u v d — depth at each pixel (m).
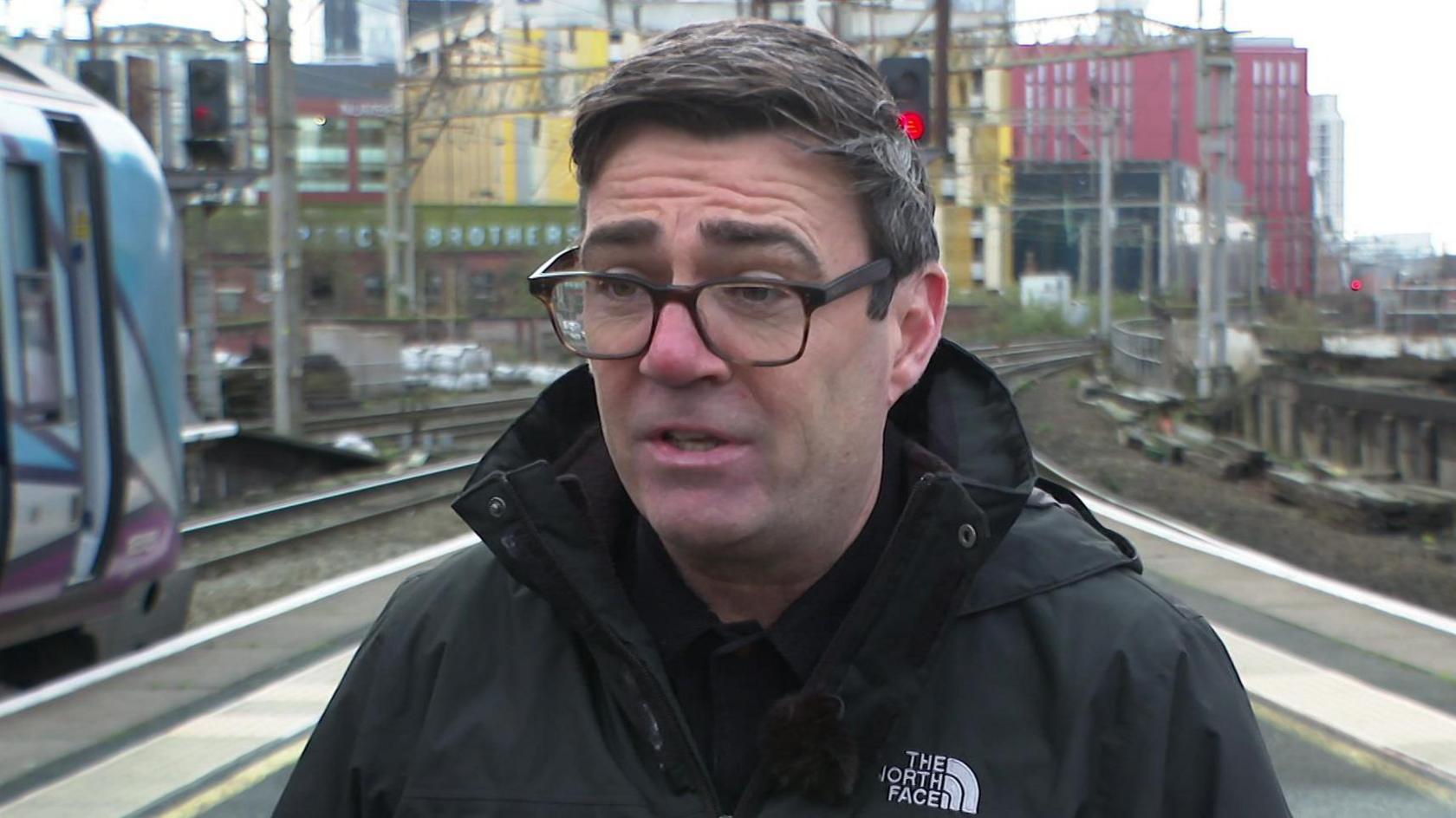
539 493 1.69
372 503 16.95
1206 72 28.72
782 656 1.69
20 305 7.10
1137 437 26.44
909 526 1.61
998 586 1.65
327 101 53.94
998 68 28.59
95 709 5.92
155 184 8.30
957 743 1.60
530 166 60.25
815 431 1.62
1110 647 1.61
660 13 40.22
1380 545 16.84
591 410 1.97
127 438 7.91
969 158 50.97
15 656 8.16
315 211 48.78
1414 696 5.78
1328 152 145.25
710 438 1.62
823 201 1.61
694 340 1.58
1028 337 70.69
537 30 45.97
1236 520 17.95
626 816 1.63
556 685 1.71
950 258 70.19
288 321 21.42
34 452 7.14
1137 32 28.36
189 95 16.73
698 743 1.71
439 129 35.56
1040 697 1.61
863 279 1.63
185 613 9.24
